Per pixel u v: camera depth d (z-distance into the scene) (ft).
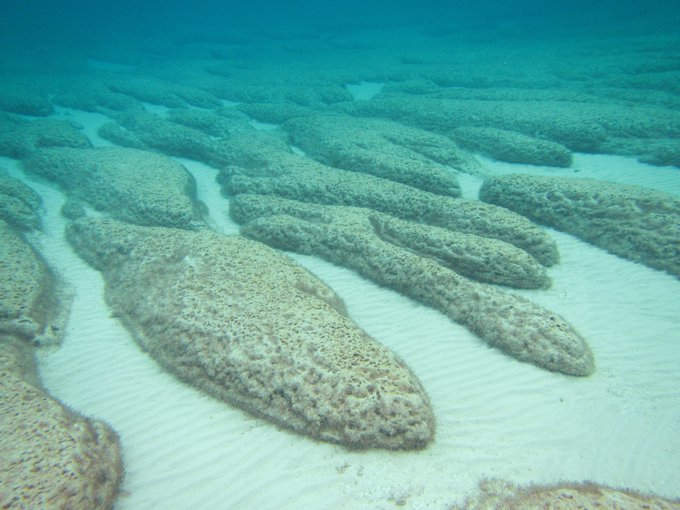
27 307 8.14
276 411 6.45
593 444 6.13
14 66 32.22
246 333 7.16
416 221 11.30
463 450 6.10
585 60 27.61
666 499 5.27
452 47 40.16
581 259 9.70
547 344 7.22
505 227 10.01
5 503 4.90
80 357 7.74
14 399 6.38
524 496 5.24
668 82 19.84
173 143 16.69
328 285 8.99
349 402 6.20
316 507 5.40
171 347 7.47
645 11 49.80
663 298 8.42
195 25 66.85
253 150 15.17
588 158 14.76
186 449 6.28
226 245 9.29
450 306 8.28
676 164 13.32
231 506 5.52
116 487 5.77
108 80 27.84
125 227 10.43
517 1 81.51
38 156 14.88
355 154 14.37
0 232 9.99
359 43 45.52
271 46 46.93
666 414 6.43
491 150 15.48
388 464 5.88
